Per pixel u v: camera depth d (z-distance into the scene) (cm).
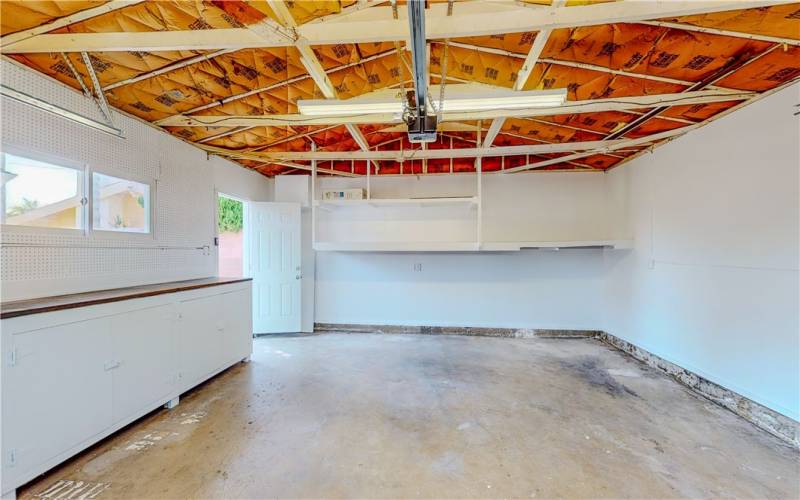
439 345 480
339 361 412
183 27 209
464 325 541
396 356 431
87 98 268
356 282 559
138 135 315
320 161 520
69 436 209
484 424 266
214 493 191
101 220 286
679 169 358
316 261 564
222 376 363
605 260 509
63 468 210
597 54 238
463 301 540
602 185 512
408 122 261
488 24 187
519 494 192
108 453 226
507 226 528
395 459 222
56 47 205
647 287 409
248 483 199
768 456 226
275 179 559
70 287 255
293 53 245
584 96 288
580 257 519
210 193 420
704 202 325
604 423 267
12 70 221
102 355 230
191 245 385
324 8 200
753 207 276
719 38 211
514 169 486
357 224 552
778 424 253
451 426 262
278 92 295
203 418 273
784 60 224
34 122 232
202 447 234
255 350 456
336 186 553
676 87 270
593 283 518
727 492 193
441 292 544
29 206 233
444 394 320
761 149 269
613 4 177
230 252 734
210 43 204
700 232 330
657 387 337
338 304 562
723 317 302
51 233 243
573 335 521
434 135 263
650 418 276
